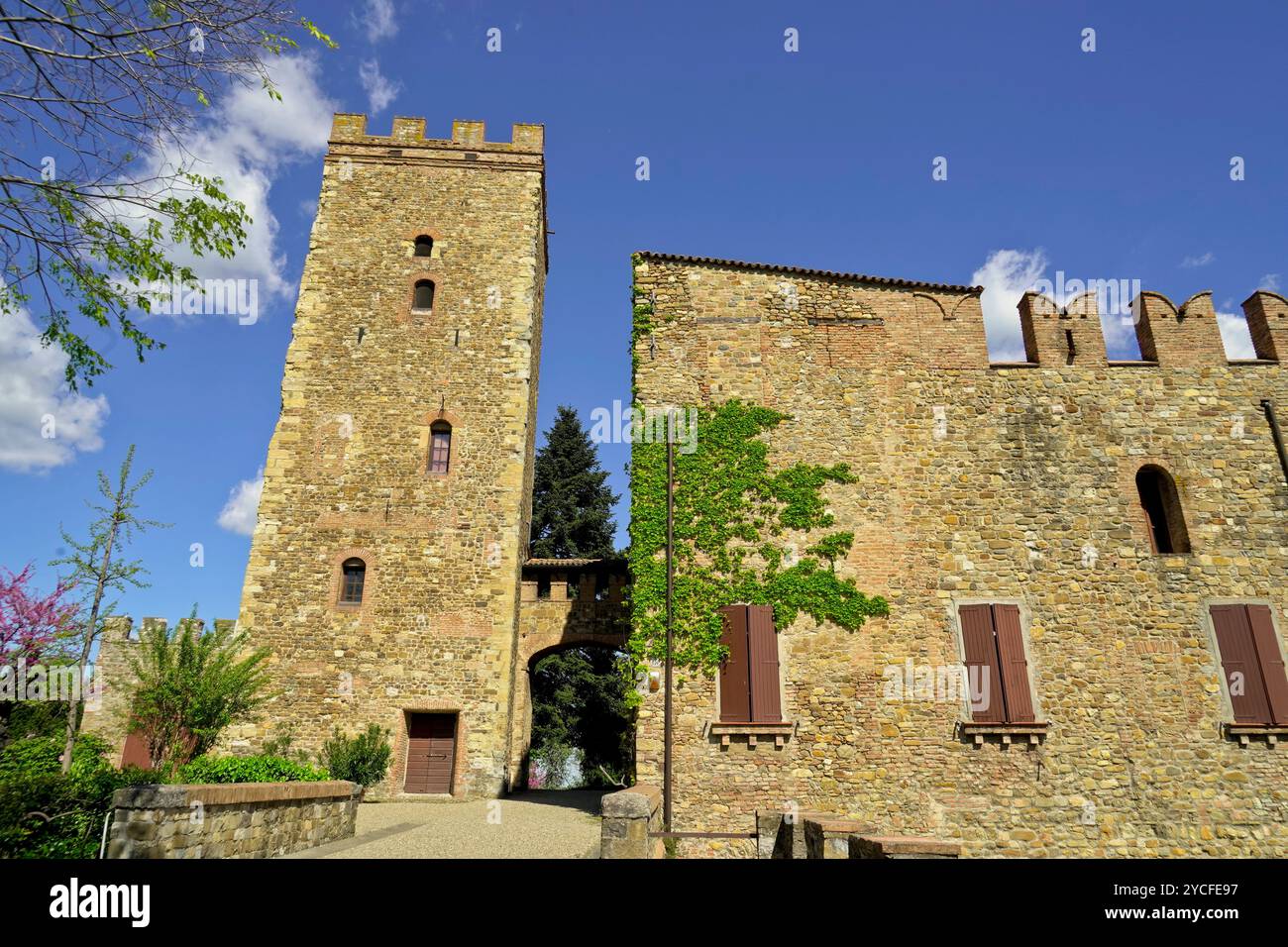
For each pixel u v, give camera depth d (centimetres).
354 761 1648
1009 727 1357
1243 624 1423
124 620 2339
